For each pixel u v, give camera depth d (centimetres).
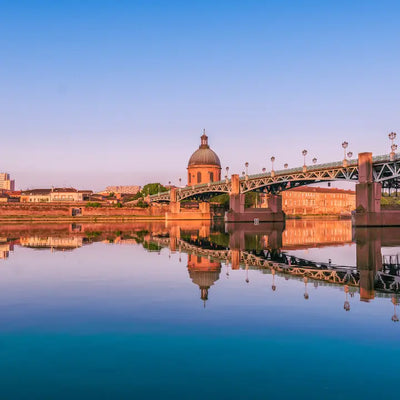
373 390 945
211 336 1304
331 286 2188
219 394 930
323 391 941
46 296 1906
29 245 4684
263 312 1599
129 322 1465
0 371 1054
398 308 1667
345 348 1198
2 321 1488
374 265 3172
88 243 5019
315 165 10981
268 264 3178
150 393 935
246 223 13138
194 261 3316
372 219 8662
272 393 933
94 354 1161
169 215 17062
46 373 1041
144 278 2428
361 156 8900
